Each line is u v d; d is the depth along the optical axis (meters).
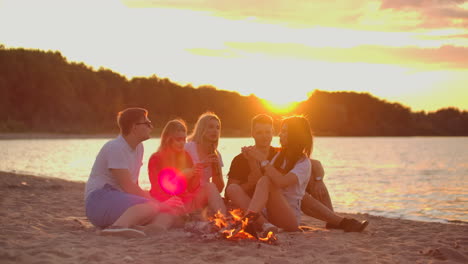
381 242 4.50
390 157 34.19
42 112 77.19
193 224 4.41
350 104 146.50
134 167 4.74
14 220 5.29
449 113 161.62
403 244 4.41
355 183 14.68
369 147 58.19
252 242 4.23
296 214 4.97
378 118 147.50
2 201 7.25
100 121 84.62
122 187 4.66
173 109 99.50
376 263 3.68
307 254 3.90
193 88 103.56
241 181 5.28
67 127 77.44
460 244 4.55
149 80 100.69
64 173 16.50
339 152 42.78
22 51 81.75
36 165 19.94
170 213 4.75
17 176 12.42
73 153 30.19
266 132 5.09
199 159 5.53
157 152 5.12
